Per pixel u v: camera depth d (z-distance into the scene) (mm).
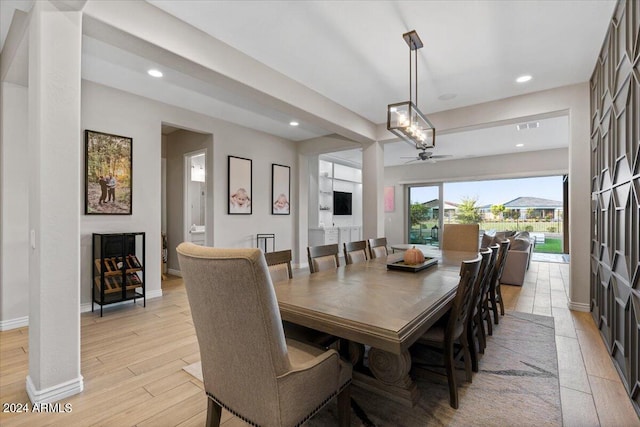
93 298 3531
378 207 5348
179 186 5691
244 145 5461
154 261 4215
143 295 3816
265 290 1117
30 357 1982
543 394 1981
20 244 3057
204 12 2422
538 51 2977
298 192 6516
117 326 3166
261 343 1149
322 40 2812
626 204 2098
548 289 4789
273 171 5988
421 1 2309
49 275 1873
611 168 2525
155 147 4211
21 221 3064
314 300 1780
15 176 3031
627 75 2092
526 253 4973
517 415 1773
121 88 3822
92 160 3615
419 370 2090
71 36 1946
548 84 3691
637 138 1876
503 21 2535
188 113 4609
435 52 3004
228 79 2924
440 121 4613
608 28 2605
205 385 1457
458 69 3342
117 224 3842
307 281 2283
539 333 2996
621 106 2246
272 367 1156
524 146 6996
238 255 1102
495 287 3305
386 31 2678
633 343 1921
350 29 2652
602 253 2914
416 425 1683
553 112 3828
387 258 3441
